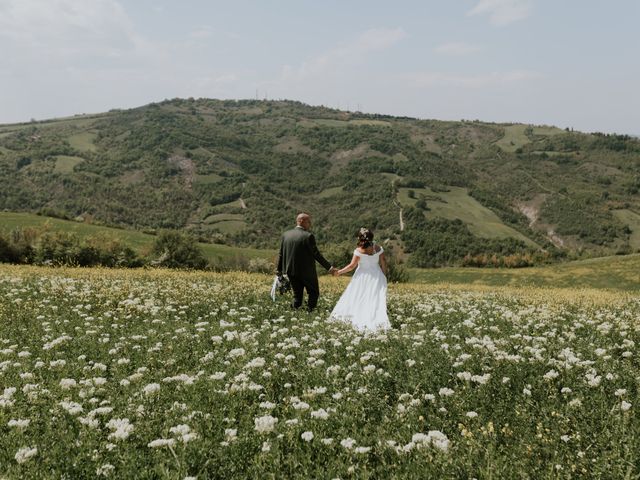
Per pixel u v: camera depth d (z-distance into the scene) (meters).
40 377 5.90
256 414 4.94
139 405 4.91
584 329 9.41
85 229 98.44
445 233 197.88
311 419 4.58
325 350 7.19
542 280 82.06
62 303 11.11
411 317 10.33
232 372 6.25
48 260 42.06
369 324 9.62
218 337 7.62
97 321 9.48
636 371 6.19
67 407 4.68
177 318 9.86
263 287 15.70
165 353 7.25
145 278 17.89
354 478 3.66
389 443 4.07
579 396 5.25
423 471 3.70
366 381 5.83
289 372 6.24
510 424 4.77
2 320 9.22
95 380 5.52
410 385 5.81
